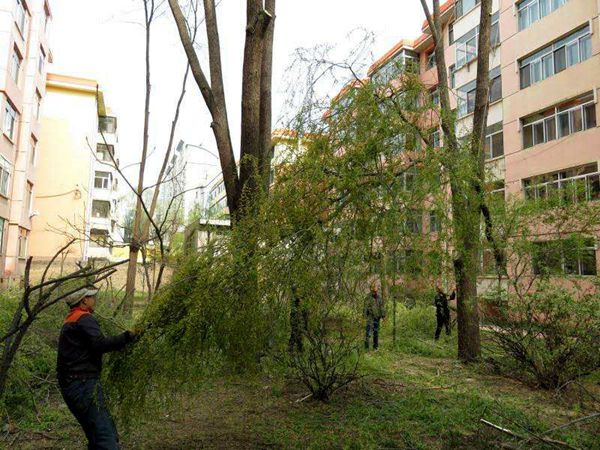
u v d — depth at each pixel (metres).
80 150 30.61
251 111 7.51
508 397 6.14
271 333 4.42
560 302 6.62
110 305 9.46
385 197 4.27
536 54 17.48
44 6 23.92
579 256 7.09
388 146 4.33
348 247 4.37
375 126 4.30
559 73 16.42
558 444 4.09
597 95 15.15
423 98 4.71
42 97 24.70
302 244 4.30
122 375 3.85
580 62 15.77
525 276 7.29
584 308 6.45
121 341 3.55
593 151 15.20
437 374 7.62
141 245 9.84
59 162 30.16
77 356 3.38
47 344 6.67
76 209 29.77
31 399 5.18
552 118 16.78
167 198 14.61
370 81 4.65
